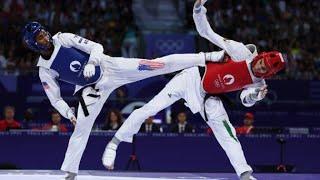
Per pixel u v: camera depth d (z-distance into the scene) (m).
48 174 13.02
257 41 31.14
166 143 19.00
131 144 18.83
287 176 13.65
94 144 18.73
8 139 18.78
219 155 19.02
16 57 27.91
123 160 18.83
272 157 19.17
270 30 32.34
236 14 34.06
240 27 32.78
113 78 12.07
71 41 11.64
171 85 12.05
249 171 11.48
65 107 11.80
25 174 12.95
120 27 32.28
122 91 22.78
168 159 18.94
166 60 12.02
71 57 11.66
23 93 22.97
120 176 13.09
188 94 11.92
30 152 18.84
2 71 25.97
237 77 11.55
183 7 37.56
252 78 11.54
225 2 35.31
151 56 29.80
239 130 20.25
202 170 18.94
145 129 19.81
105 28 31.66
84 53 11.85
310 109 23.92
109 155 11.82
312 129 20.59
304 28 32.88
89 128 11.80
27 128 20.77
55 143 18.88
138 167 18.77
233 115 22.61
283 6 35.19
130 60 12.11
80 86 11.95
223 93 11.98
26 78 23.05
